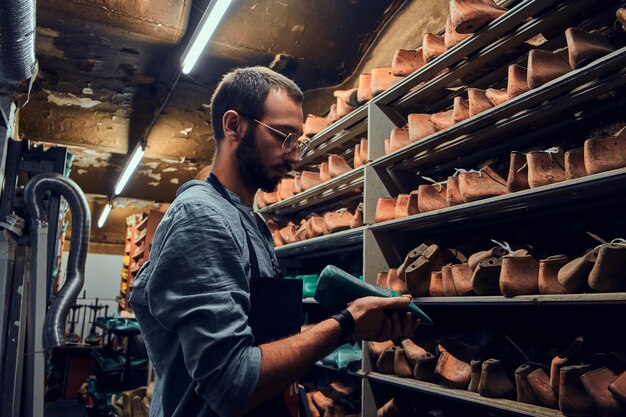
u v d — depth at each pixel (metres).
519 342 1.86
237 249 0.75
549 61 1.58
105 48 3.47
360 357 2.32
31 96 4.30
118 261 8.84
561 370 1.38
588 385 1.33
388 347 2.15
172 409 0.73
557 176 1.54
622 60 1.35
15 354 2.56
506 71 2.04
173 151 5.43
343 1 2.98
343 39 3.26
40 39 3.37
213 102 0.95
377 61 3.24
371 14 3.08
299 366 0.70
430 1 2.73
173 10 3.04
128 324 5.65
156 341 0.78
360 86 2.58
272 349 0.69
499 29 1.75
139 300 0.80
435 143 2.10
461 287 1.79
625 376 1.30
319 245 3.03
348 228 2.68
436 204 2.03
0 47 2.25
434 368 1.93
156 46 3.39
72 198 2.95
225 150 0.91
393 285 2.13
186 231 0.73
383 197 2.36
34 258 2.76
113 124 4.88
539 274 1.54
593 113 1.72
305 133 3.04
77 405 5.85
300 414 0.93
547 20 1.65
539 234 2.00
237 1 2.89
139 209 7.99
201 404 0.72
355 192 3.10
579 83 1.51
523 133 1.98
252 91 0.89
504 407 1.55
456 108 1.92
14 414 2.50
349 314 0.78
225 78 0.94
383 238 2.38
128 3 2.98
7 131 2.74
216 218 0.75
